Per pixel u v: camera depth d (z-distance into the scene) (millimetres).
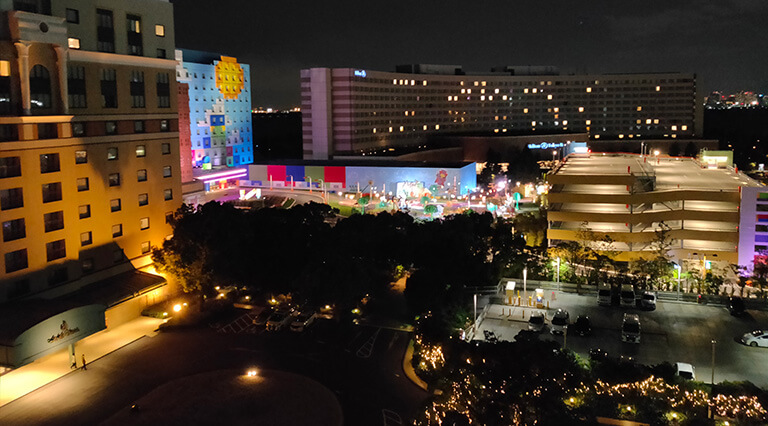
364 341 74312
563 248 98750
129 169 84062
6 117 67000
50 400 59844
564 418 45406
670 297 81000
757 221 102938
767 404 46500
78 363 68000
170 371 66188
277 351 71500
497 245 101188
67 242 74938
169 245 83000
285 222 93250
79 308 67125
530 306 79875
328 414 56969
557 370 47719
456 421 45656
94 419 56281
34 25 68688
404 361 68562
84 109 76875
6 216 67562
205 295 85875
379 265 94188
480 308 80062
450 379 51188
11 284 68625
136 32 84938
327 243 89375
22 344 60344
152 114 87562
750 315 75062
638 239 107250
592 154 186250
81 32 76750
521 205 182000
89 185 77812
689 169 144750
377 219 103500
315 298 77125
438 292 78062
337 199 190125
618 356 63625
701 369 60969
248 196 187250
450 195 187625
